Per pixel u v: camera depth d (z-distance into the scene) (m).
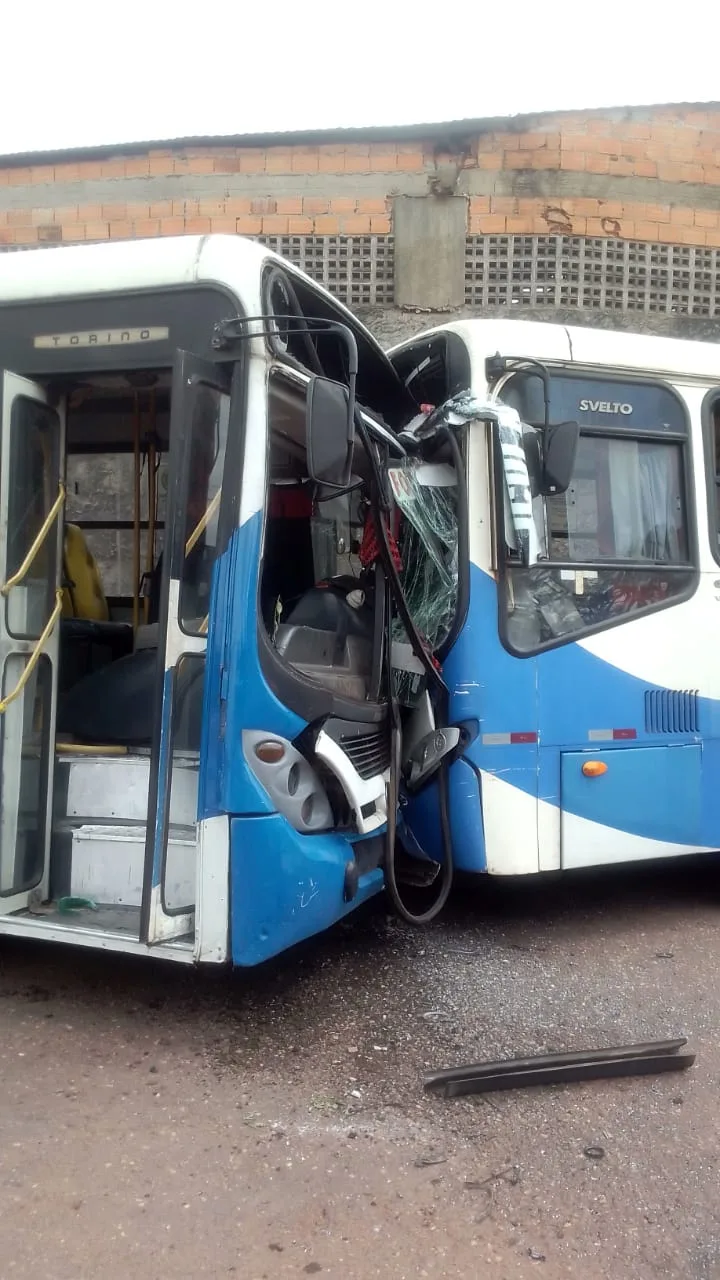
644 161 8.79
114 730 3.97
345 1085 3.28
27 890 3.72
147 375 3.62
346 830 3.90
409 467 4.62
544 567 4.58
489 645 4.45
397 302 8.66
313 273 8.70
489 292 8.70
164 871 3.41
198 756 3.53
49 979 4.06
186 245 3.54
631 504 4.84
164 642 3.39
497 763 4.44
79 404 4.49
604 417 4.78
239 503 3.38
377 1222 2.56
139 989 3.99
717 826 4.98
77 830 3.79
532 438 4.51
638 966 4.42
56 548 3.89
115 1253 2.40
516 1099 3.24
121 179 8.77
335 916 3.75
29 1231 2.47
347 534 5.04
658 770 4.81
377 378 4.96
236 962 3.34
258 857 3.36
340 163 8.66
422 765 4.49
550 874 5.87
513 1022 3.79
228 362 3.43
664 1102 3.25
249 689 3.37
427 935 4.77
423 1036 3.65
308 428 3.25
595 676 4.66
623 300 8.80
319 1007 3.88
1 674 3.63
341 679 4.08
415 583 4.72
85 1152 2.83
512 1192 2.72
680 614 4.91
